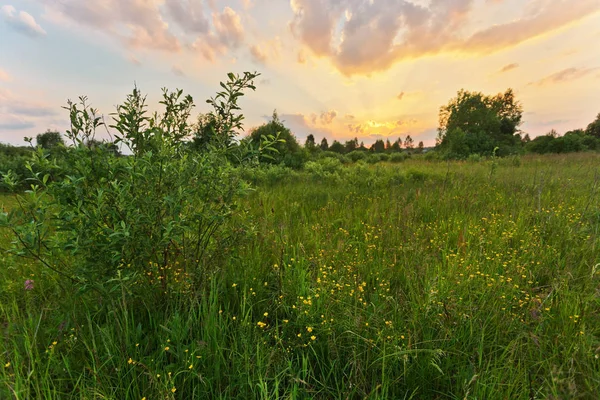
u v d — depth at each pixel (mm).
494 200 5844
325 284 2584
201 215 2299
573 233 3602
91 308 2232
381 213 4918
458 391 1659
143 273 2273
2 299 2457
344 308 2213
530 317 2127
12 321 2092
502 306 2266
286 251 3213
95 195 2018
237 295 2482
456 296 2275
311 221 4730
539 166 12430
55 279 2418
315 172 10445
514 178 8094
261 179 9297
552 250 3189
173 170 2207
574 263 2861
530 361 1740
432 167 13703
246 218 3314
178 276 2523
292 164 16094
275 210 5273
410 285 2486
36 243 1968
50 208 2133
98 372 1627
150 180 2162
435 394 1752
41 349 1901
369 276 2830
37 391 1479
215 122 2625
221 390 1750
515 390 1563
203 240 2629
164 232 2113
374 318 2113
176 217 2088
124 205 1995
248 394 1667
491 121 37875
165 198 2018
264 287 2658
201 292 2180
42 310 2135
